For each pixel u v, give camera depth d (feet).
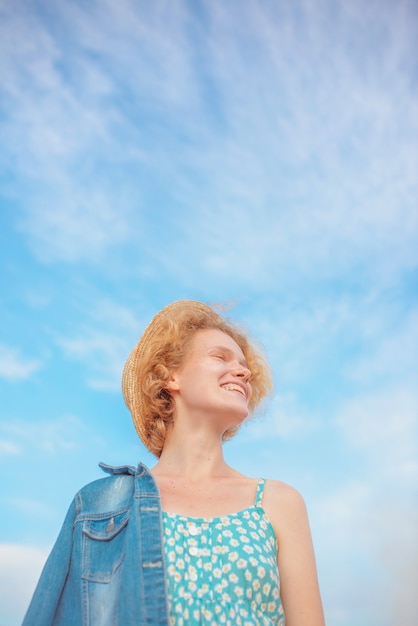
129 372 8.62
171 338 8.29
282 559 6.82
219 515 6.86
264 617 6.27
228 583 6.27
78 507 7.20
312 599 6.66
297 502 7.19
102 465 7.50
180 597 6.19
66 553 6.97
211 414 7.62
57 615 6.72
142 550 6.42
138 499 6.82
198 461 7.51
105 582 6.52
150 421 8.19
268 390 9.17
